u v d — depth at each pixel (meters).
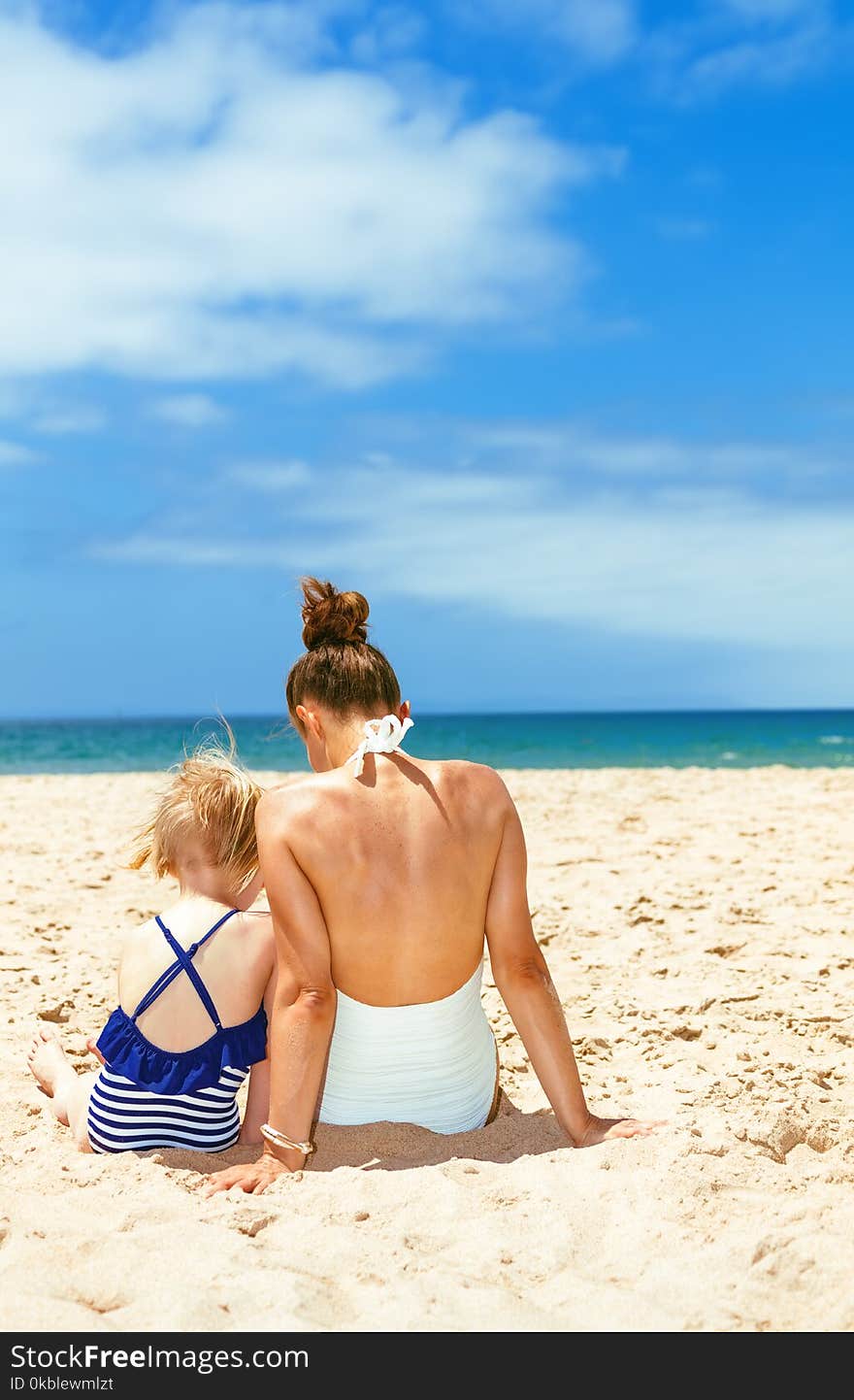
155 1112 2.70
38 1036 3.36
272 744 37.53
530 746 38.22
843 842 7.94
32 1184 2.44
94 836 8.65
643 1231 2.18
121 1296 1.94
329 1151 2.64
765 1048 3.62
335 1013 2.64
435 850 2.67
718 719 110.31
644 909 5.76
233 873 2.96
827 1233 2.17
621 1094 3.21
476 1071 2.82
